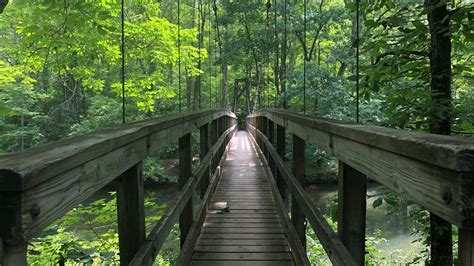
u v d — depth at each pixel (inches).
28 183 31.7
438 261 112.6
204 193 191.8
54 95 683.4
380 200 111.7
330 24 647.8
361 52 139.8
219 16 861.2
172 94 444.8
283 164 149.1
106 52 285.7
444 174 32.1
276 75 749.3
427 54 120.0
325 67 580.7
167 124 89.9
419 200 36.5
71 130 633.0
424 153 34.5
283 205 160.7
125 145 61.2
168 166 788.6
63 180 39.3
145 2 362.9
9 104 474.0
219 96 1027.3
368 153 50.8
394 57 125.0
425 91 116.4
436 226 109.4
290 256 129.3
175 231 330.0
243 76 1311.5
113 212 175.0
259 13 819.4
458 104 126.3
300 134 102.7
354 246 63.3
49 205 36.2
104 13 199.2
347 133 58.4
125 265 69.1
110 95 718.5
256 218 172.9
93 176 47.8
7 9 213.3
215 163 262.5
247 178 264.2
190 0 818.8
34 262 144.1
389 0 130.0
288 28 652.1
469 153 28.9
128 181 69.4
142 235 70.8
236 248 136.9
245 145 494.3
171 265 248.1
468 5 103.7
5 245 31.9
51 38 206.8
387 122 126.5
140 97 408.2
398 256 320.5
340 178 66.0
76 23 194.7
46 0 178.2
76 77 287.4
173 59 363.9
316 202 554.9
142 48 334.3
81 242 178.1
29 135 592.4
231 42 826.2
